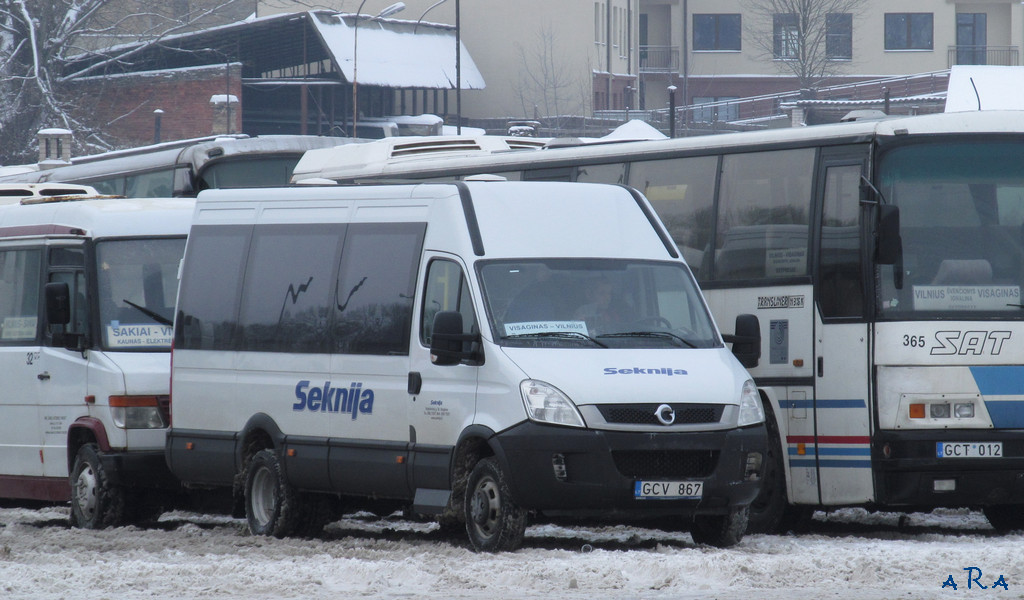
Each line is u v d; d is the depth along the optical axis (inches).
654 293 1537.9
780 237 1747.0
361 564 1331.2
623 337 1492.4
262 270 1721.2
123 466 1803.6
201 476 1755.7
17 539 1663.4
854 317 1658.5
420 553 1439.5
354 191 1658.5
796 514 1761.8
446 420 1485.0
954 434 1608.0
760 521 1739.7
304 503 1664.6
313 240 1678.2
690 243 1854.1
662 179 1904.5
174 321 1808.6
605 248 1555.1
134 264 1899.6
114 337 1865.2
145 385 1830.7
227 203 1788.9
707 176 1845.5
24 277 1966.0
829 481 1674.5
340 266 1637.6
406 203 1598.2
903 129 1667.1
